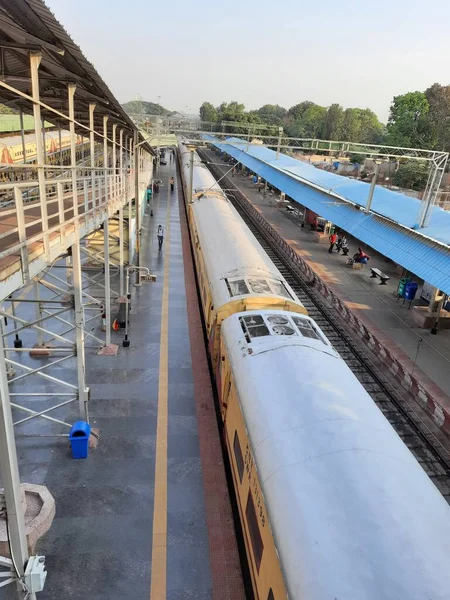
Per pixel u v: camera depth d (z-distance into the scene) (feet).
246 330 28.53
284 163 148.36
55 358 43.91
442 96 185.26
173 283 66.69
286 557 14.83
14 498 18.52
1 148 69.10
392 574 13.14
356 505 15.20
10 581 19.70
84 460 31.45
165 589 23.41
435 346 54.39
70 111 26.63
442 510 15.85
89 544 25.48
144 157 103.81
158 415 36.60
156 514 27.61
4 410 17.44
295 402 20.45
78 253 29.63
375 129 291.79
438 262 57.11
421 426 39.29
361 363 49.26
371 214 80.89
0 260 17.63
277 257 88.28
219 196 80.94
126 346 46.80
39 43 18.89
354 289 72.02
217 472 31.19
